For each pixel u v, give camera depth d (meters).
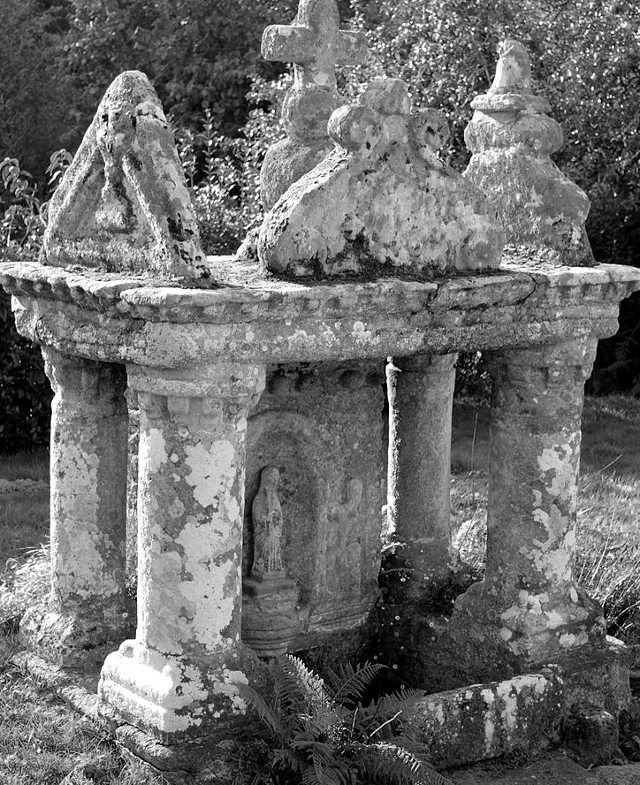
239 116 14.84
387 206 5.09
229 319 4.61
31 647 5.82
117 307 4.70
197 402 4.71
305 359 4.85
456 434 11.81
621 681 5.90
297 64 5.81
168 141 4.82
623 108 12.89
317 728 4.91
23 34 14.54
